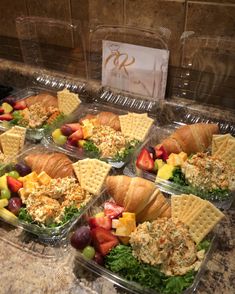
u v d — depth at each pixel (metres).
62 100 0.62
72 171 0.46
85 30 0.60
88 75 0.63
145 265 0.33
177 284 0.32
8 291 0.34
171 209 0.39
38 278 0.35
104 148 0.51
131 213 0.39
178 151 0.50
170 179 0.45
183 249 0.35
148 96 0.57
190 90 0.56
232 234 0.40
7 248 0.38
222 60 0.51
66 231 0.39
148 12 0.53
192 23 0.50
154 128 0.56
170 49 0.54
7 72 0.73
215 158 0.46
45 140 0.54
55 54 0.66
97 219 0.37
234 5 0.46
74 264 0.36
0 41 0.73
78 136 0.53
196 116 0.55
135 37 0.54
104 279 0.35
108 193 0.43
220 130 0.52
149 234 0.35
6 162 0.48
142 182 0.40
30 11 0.64
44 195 0.42
